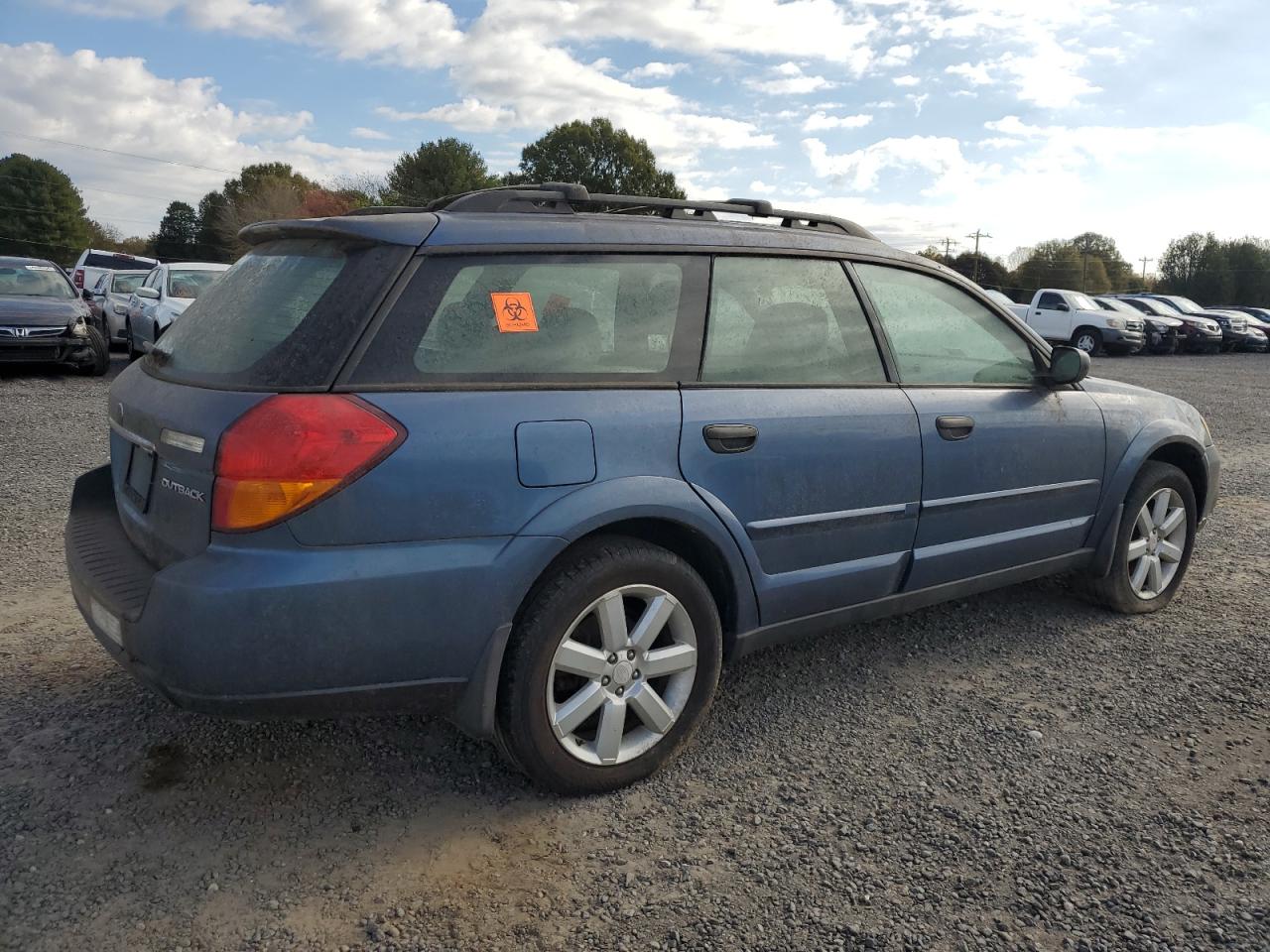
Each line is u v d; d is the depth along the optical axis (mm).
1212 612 4551
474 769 2963
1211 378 19234
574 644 2705
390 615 2416
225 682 2324
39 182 86188
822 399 3229
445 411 2500
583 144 63344
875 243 3666
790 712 3416
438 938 2209
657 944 2207
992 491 3721
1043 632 4246
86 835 2539
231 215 75188
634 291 2936
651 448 2805
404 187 67062
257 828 2615
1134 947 2225
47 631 3896
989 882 2455
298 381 2402
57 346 12000
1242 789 2928
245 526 2318
